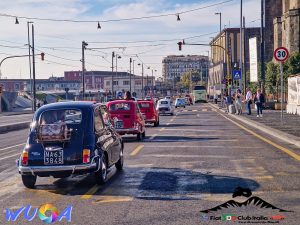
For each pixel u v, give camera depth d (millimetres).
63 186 10055
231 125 28797
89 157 9672
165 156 14375
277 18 69188
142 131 20297
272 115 37062
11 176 11484
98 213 7586
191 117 40500
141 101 28547
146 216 7312
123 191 9297
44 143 9805
